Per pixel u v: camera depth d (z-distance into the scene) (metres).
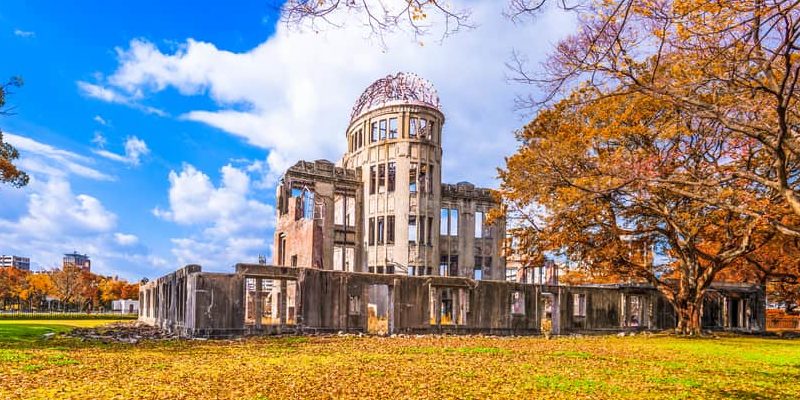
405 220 46.78
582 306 35.56
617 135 24.95
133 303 81.69
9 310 86.56
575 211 28.39
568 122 28.45
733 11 10.81
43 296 94.38
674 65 13.40
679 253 32.31
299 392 11.50
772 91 11.78
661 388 12.83
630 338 30.70
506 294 32.56
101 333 27.34
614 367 16.58
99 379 12.89
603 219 30.72
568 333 33.84
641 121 24.62
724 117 12.62
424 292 30.31
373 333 28.69
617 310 36.03
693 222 28.75
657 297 37.66
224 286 25.84
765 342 29.22
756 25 11.28
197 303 25.20
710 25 11.27
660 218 30.64
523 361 17.66
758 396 12.12
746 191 19.19
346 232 49.06
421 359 17.61
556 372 15.02
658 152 20.08
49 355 17.27
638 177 14.94
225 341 23.80
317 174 48.19
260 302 26.70
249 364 15.87
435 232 48.03
